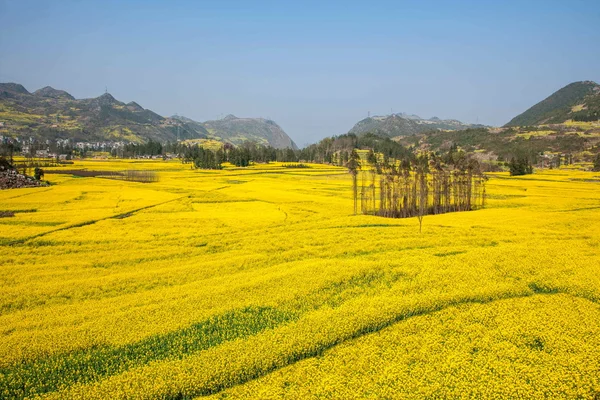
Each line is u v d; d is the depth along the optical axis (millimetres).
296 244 46625
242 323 24734
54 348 21828
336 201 88188
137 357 21219
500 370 18969
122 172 146750
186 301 28203
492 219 63844
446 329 23797
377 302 27297
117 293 31016
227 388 18672
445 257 39375
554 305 27078
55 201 76938
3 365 20547
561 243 45156
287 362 20703
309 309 27078
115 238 49312
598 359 19969
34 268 37219
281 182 125750
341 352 21156
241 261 39250
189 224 59312
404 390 17656
